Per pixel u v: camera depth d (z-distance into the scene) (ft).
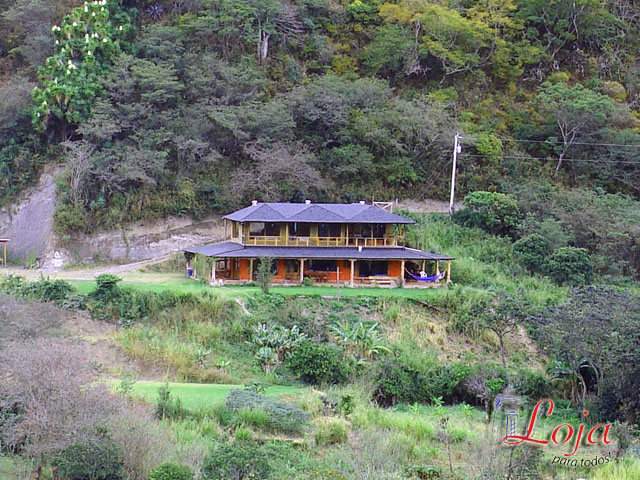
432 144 229.66
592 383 121.90
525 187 221.66
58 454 62.13
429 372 123.54
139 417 72.23
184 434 75.05
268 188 205.26
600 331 111.65
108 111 202.90
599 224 205.87
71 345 91.71
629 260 201.67
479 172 234.17
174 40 232.94
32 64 228.84
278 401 93.81
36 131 211.00
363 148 222.07
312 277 173.58
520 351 143.74
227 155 219.82
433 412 105.81
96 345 124.36
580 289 135.95
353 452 77.10
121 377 110.63
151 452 66.23
